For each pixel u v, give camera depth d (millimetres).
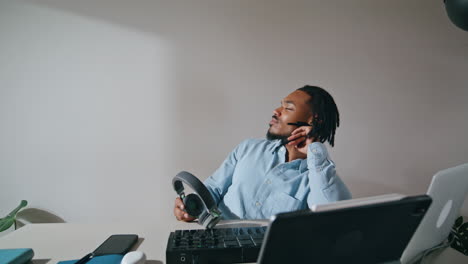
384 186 1809
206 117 1708
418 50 1797
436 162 1836
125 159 1689
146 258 774
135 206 1710
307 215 448
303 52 1736
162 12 1664
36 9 1597
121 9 1643
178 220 1104
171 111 1694
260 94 1720
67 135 1651
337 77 1758
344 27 1752
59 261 751
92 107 1655
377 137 1794
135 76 1666
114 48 1649
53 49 1617
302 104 1710
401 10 1777
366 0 1757
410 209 536
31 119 1627
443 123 1831
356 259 548
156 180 1709
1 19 1579
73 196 1675
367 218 502
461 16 1071
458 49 1812
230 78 1707
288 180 1383
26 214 1650
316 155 1224
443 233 905
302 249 485
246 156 1527
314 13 1735
